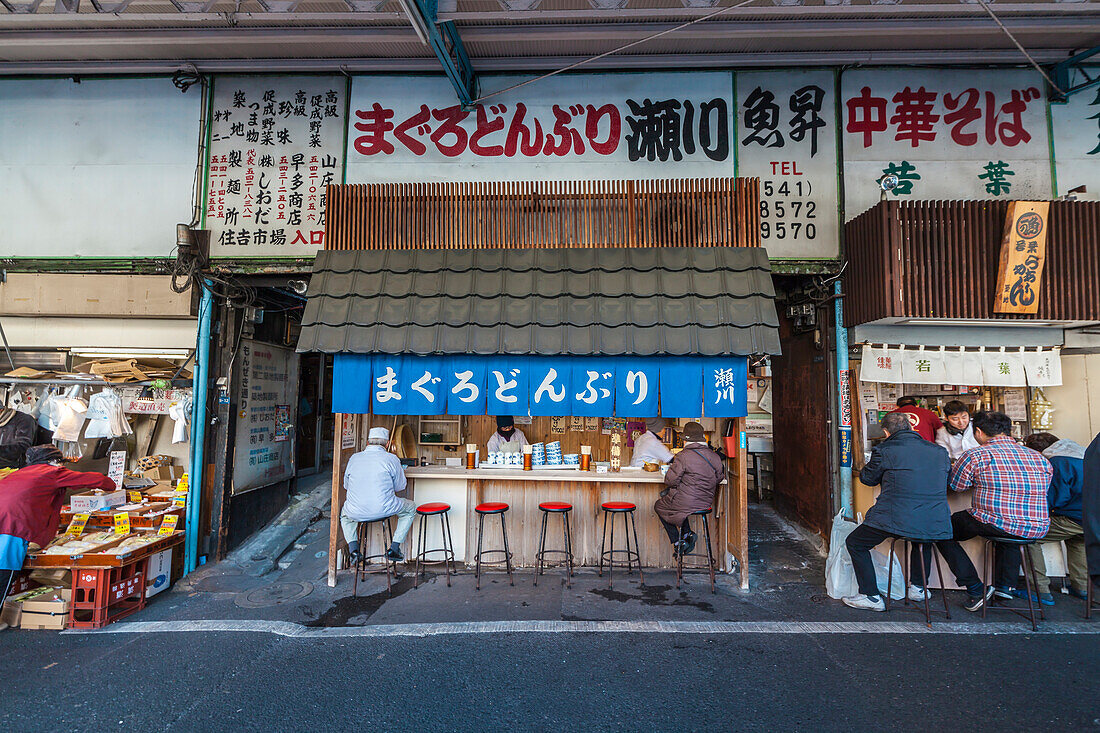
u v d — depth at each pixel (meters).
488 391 5.16
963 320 5.38
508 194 5.73
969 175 5.92
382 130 6.16
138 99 6.19
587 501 5.90
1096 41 5.66
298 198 6.08
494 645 4.06
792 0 5.08
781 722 3.14
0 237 6.05
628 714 3.22
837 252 5.93
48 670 3.70
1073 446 5.01
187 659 3.87
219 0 5.09
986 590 4.59
